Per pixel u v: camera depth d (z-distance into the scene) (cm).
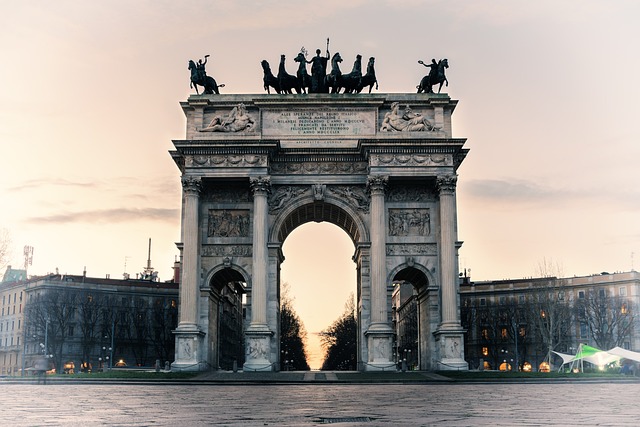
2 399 4003
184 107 9362
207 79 9550
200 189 9050
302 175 9238
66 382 7125
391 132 9200
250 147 8950
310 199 9206
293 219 9638
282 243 10019
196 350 8662
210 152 9019
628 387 6112
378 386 6406
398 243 9081
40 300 18075
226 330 17012
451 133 9312
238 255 9112
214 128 9181
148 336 18388
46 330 16925
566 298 19062
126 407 3269
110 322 18000
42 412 2878
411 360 19575
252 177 8962
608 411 2856
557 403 3503
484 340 19675
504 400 3844
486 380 7162
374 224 8912
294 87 9669
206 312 9012
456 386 6391
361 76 9625
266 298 8850
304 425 2220
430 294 8981
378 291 8775
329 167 9269
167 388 5994
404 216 9162
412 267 9050
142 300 18650
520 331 19162
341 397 4291
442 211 8919
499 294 19625
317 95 9306
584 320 18612
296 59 9750
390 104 9356
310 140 9250
